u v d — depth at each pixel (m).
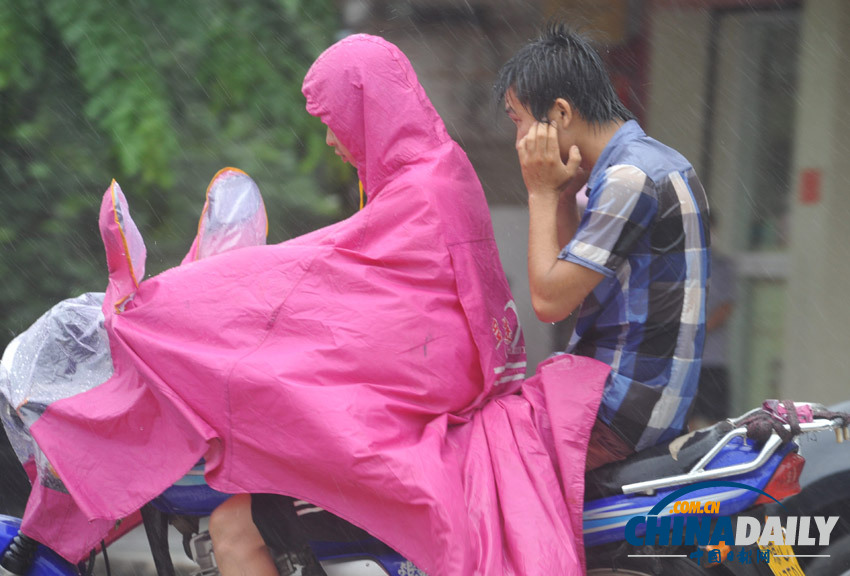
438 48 18.64
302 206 16.58
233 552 8.37
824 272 17.80
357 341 8.00
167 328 8.07
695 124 18.44
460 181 8.69
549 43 8.78
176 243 16.58
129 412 8.12
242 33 16.47
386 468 7.61
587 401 8.39
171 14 16.25
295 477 7.86
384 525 7.75
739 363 18.08
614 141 8.67
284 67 16.64
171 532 9.93
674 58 18.34
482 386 8.53
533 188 8.68
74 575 8.97
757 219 18.34
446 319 8.29
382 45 8.84
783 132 18.17
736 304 18.12
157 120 15.75
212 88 16.45
